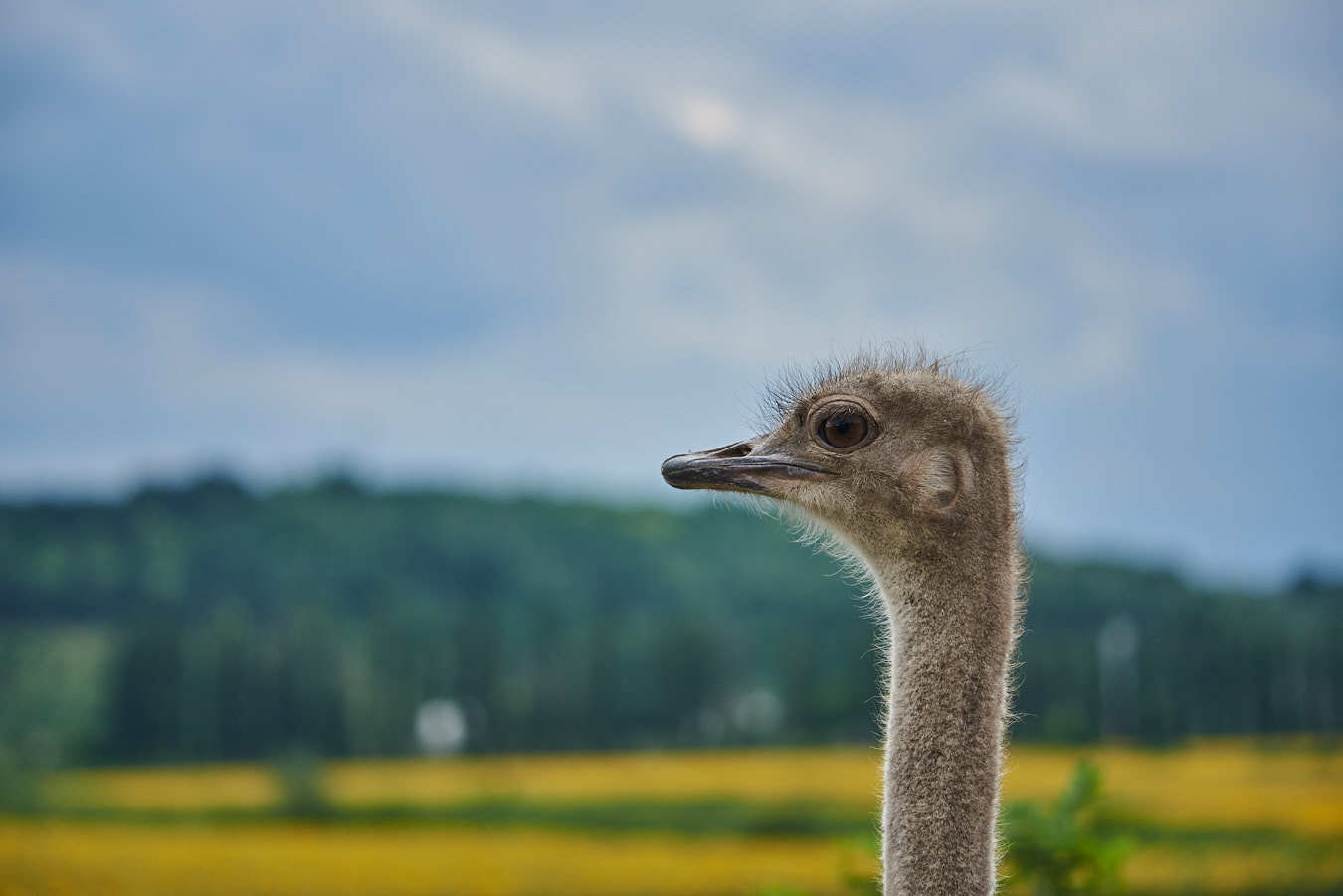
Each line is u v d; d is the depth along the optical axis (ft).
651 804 510.99
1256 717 522.47
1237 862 234.17
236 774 655.35
